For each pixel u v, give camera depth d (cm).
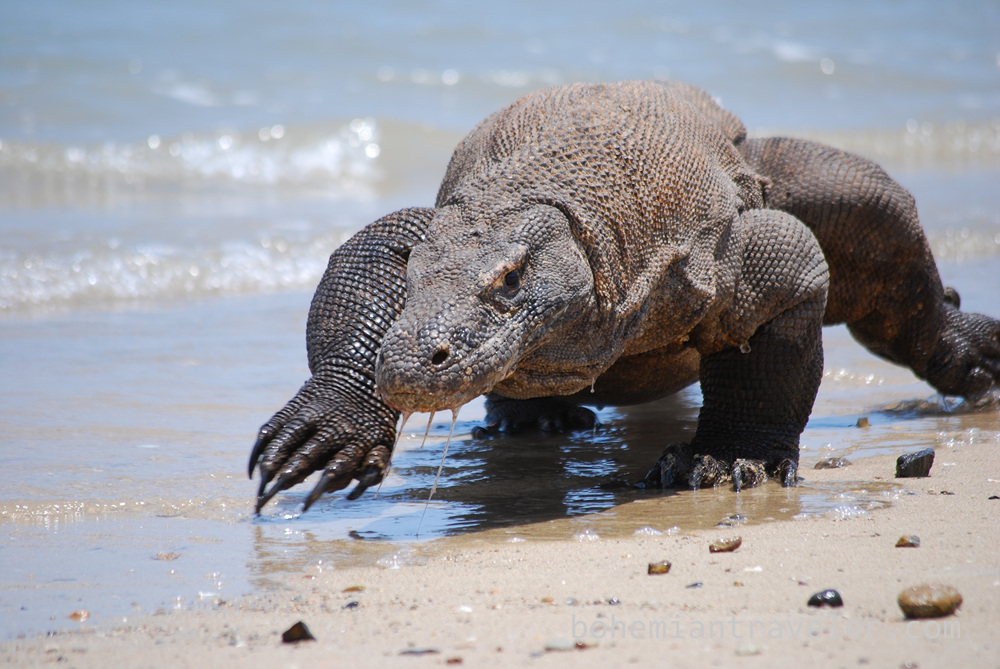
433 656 1404
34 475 2480
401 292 2405
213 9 12400
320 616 1609
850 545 1900
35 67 9681
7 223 5762
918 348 3319
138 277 4928
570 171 2191
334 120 8319
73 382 3403
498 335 1944
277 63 10700
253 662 1416
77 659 1450
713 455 2552
